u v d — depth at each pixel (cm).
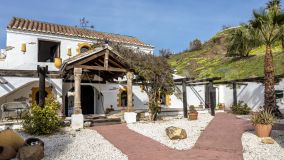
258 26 1680
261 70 2858
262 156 782
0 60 1686
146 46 2288
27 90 1636
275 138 1031
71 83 1777
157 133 1182
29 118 1170
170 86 1652
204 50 4781
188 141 1015
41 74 1299
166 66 1630
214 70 3378
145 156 800
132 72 1533
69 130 1269
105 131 1238
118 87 2075
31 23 2014
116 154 827
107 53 1430
